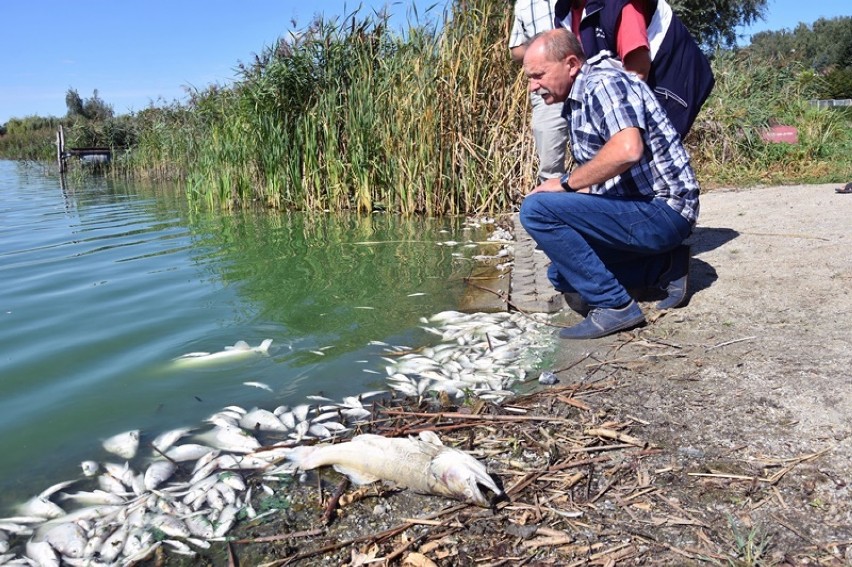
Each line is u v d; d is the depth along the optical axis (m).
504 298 4.52
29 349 3.93
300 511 2.31
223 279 5.50
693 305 3.98
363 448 2.49
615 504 2.20
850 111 12.34
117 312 4.61
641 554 1.96
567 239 3.59
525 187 8.21
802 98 12.30
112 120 22.92
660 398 2.88
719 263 4.68
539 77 3.45
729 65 11.84
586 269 3.63
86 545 2.18
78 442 2.86
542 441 2.62
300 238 7.38
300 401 3.17
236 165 10.56
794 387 2.82
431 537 2.10
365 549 2.07
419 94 8.25
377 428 2.83
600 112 3.31
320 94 9.49
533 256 5.62
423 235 7.23
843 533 1.96
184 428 2.94
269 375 3.49
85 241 7.47
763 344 3.32
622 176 3.50
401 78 8.55
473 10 8.02
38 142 33.75
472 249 6.36
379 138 8.92
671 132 3.50
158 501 2.40
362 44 9.13
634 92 3.30
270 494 2.42
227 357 3.75
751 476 2.27
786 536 1.97
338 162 9.38
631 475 2.35
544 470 2.41
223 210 10.16
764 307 3.81
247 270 5.81
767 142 10.20
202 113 11.74
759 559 1.89
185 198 12.34
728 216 6.28
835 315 3.56
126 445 2.81
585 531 2.08
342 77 9.47
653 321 3.82
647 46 3.84
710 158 10.23
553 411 2.86
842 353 3.08
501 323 4.07
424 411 2.98
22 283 5.45
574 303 4.33
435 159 8.41
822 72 36.41
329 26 9.31
